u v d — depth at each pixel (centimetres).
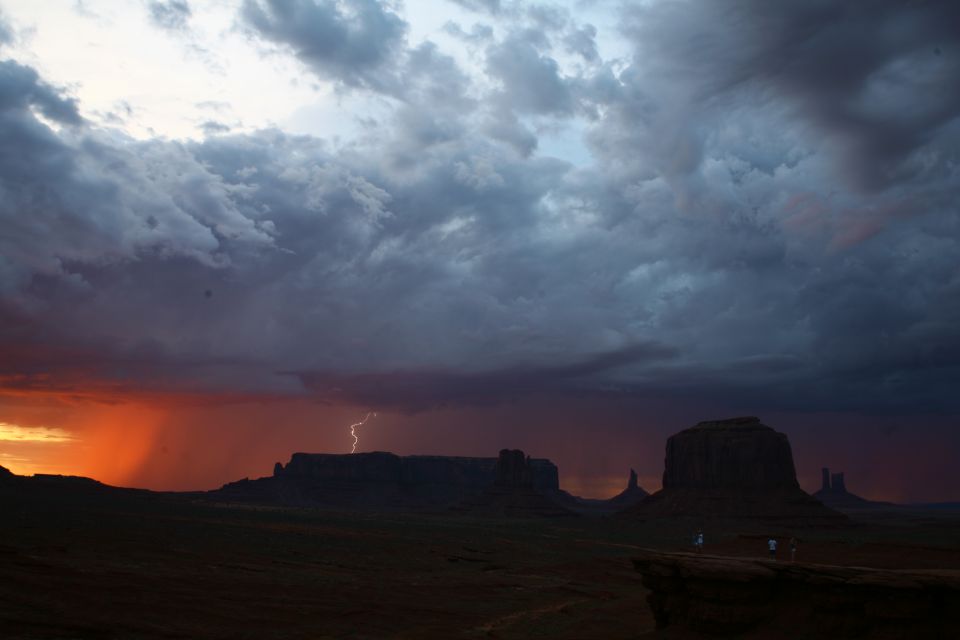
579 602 6284
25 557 6138
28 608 4469
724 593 3447
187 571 6700
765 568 3453
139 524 11912
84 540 8556
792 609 3375
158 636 4231
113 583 5447
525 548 12281
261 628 4631
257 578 6650
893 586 3094
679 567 3638
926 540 15475
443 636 4631
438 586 7038
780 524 19912
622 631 4712
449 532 16012
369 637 4588
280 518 17912
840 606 3216
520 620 5275
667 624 3812
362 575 7656
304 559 8769
